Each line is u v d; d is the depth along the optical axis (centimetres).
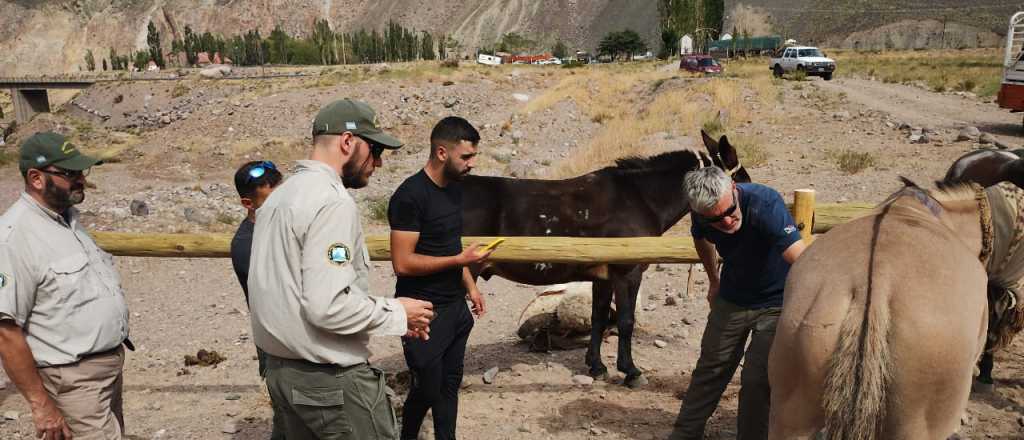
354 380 285
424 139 3005
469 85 3816
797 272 294
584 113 2883
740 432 389
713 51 7888
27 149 316
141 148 3147
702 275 892
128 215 1439
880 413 261
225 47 16500
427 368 396
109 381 347
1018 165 480
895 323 257
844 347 256
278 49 15100
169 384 616
